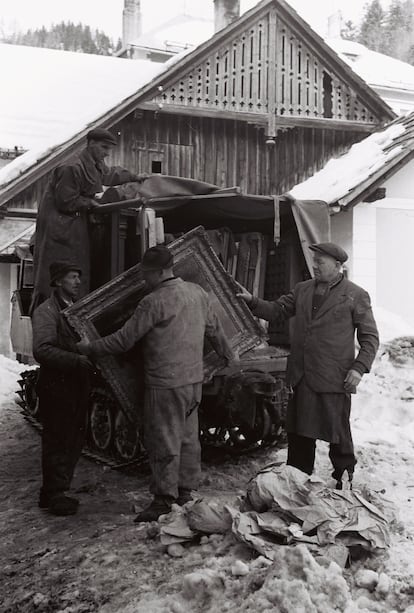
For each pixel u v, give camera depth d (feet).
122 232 21.65
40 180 47.19
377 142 49.11
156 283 16.44
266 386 20.33
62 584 13.30
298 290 17.56
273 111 51.01
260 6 50.29
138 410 17.97
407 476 19.25
